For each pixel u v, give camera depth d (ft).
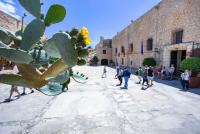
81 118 18.93
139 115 19.92
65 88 2.80
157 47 73.26
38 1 1.94
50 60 2.41
